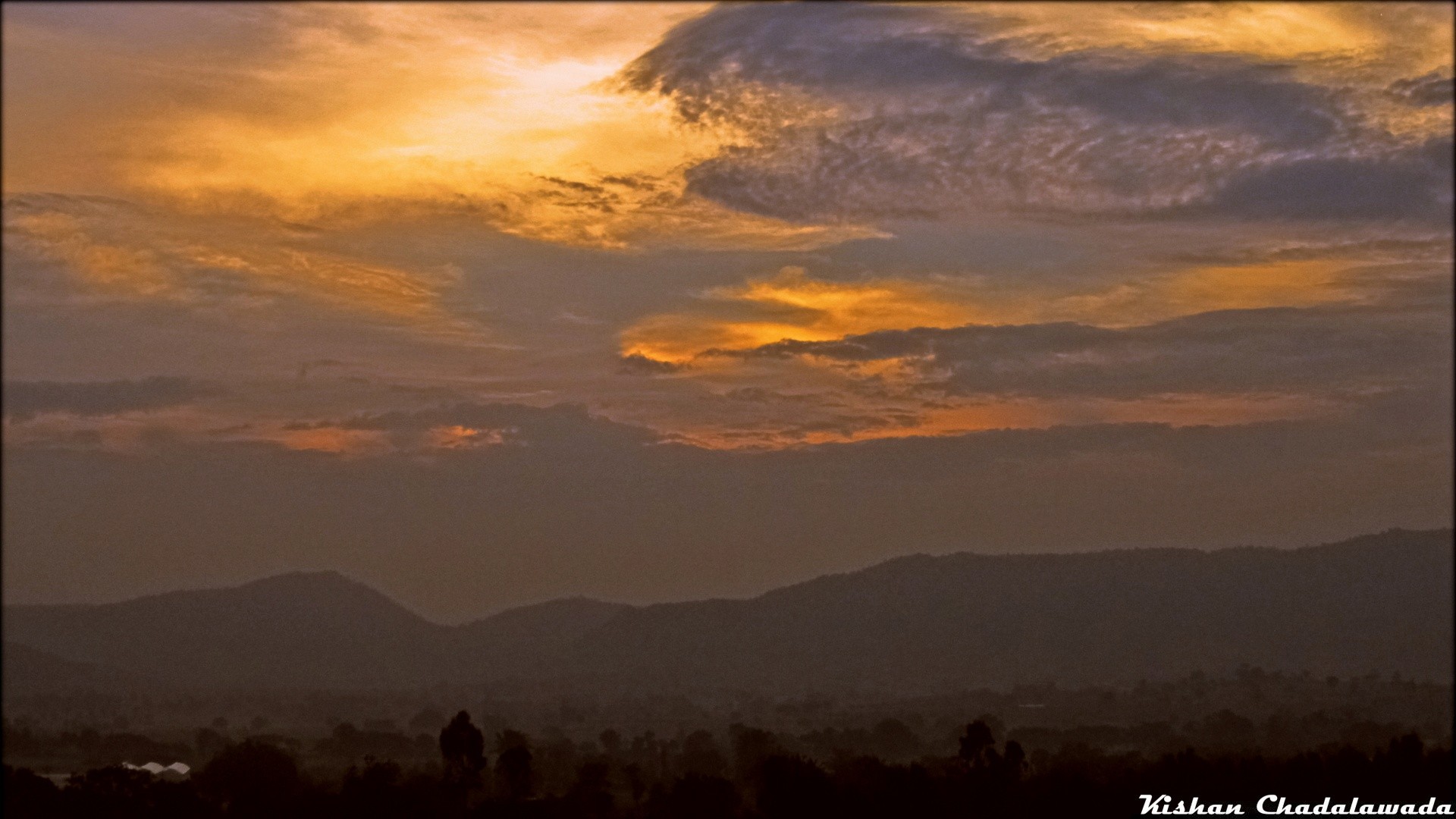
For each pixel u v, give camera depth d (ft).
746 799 308.81
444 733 282.97
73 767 442.91
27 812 263.90
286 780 305.12
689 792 279.08
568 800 277.85
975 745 280.31
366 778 285.64
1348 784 273.54
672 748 481.87
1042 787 271.28
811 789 260.62
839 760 355.97
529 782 284.41
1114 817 256.73
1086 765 303.07
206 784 306.76
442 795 280.92
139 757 480.23
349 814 273.33
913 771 263.90
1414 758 279.69
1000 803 262.88
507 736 396.37
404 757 488.44
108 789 278.05
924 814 256.52
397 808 273.75
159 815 271.49
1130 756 368.89
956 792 266.16
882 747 482.28
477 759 282.56
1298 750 382.22
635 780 319.68
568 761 399.24
